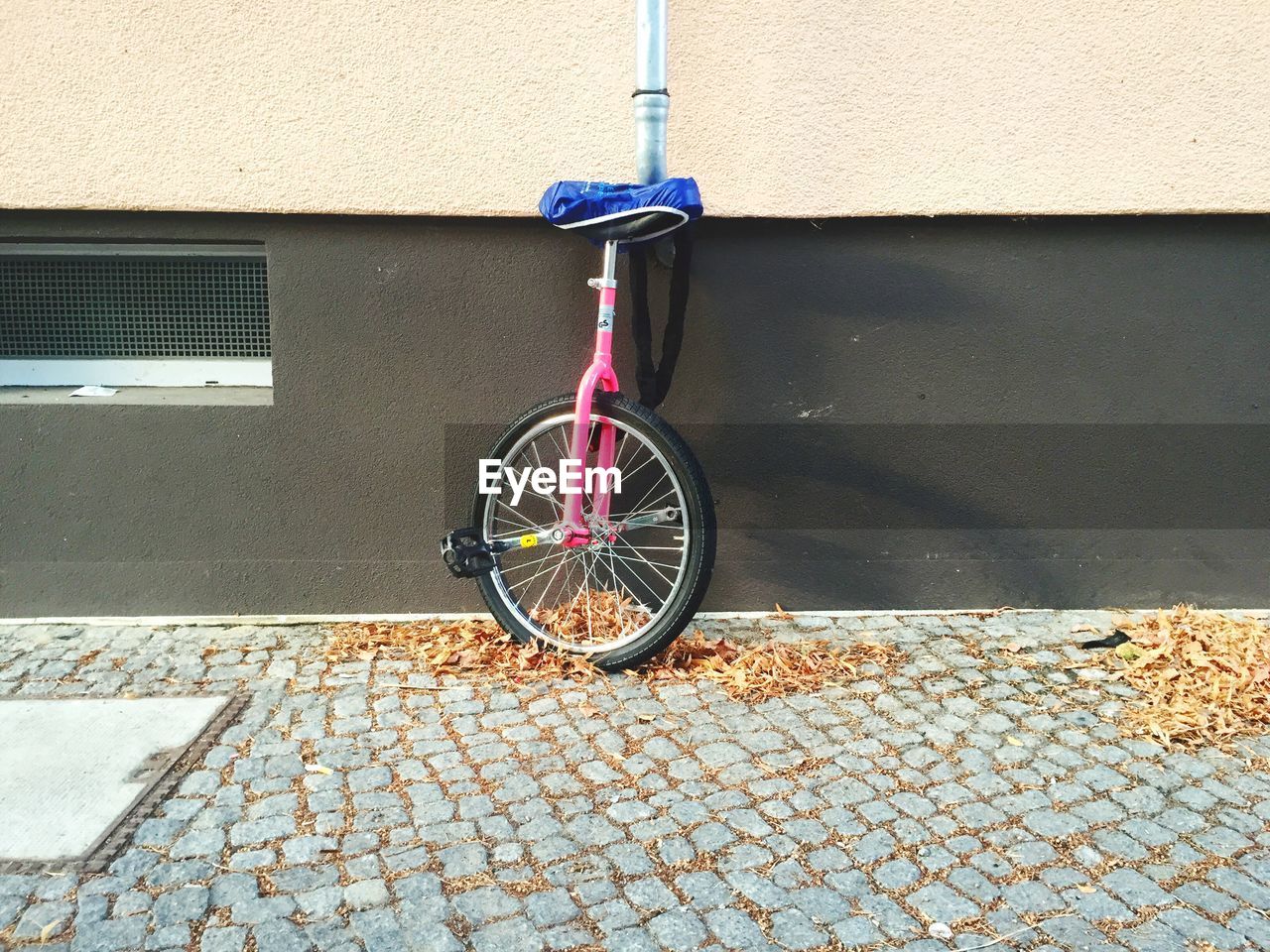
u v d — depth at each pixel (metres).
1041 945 2.12
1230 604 3.91
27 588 3.77
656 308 3.69
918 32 3.51
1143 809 2.62
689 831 2.52
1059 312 3.74
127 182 3.52
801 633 3.73
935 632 3.73
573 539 3.42
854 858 2.42
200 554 3.78
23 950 2.08
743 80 3.53
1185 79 3.53
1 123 3.48
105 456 3.70
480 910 2.22
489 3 3.47
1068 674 3.39
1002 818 2.58
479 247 3.64
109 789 2.66
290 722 3.04
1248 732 3.02
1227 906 2.25
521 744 2.94
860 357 3.75
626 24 3.49
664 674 3.38
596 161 3.57
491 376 3.72
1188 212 3.63
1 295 3.83
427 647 3.59
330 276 3.64
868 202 3.61
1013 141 3.58
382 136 3.53
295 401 3.70
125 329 3.86
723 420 3.78
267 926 2.16
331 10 3.46
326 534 3.78
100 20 3.44
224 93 3.49
